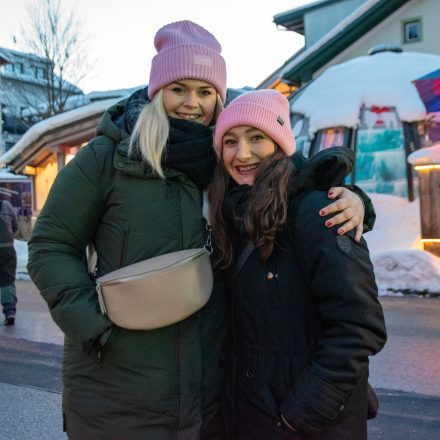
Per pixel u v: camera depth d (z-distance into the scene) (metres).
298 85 18.48
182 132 1.85
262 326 1.68
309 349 1.66
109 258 1.79
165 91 1.98
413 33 15.37
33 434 3.28
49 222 1.78
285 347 1.66
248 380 1.69
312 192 1.70
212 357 1.81
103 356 1.71
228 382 1.78
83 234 1.81
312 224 1.62
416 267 7.90
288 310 1.67
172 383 1.71
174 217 1.79
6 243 6.41
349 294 1.56
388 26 15.63
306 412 1.55
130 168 1.77
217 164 1.91
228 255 1.79
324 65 16.52
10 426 3.40
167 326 1.72
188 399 1.73
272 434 1.63
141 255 1.76
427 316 6.33
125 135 1.84
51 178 16.72
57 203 1.78
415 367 4.39
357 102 11.02
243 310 1.72
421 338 5.29
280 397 1.65
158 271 1.63
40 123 15.49
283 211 1.65
